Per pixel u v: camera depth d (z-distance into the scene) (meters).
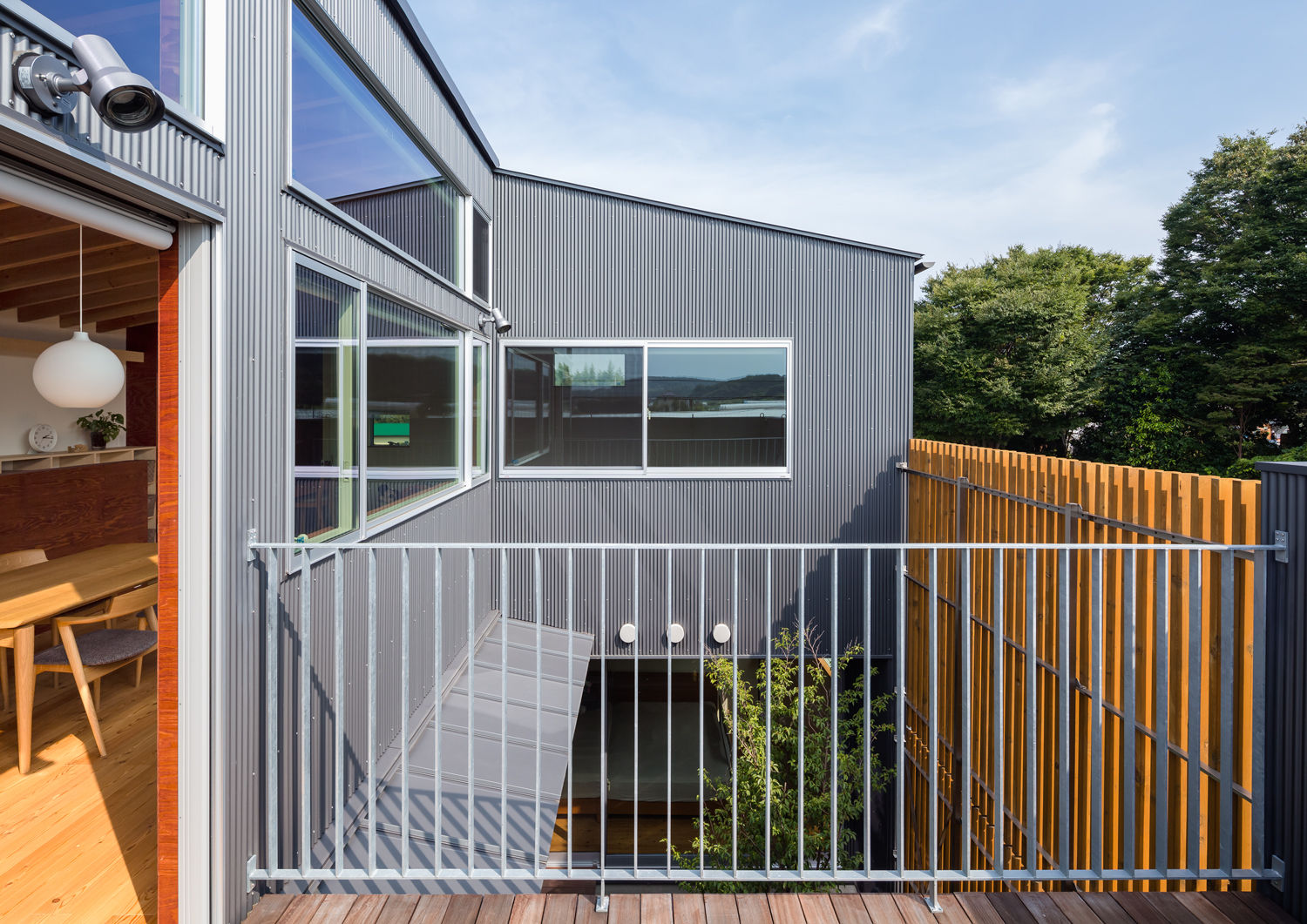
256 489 2.24
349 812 2.88
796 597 6.00
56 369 2.59
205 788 1.98
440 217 4.59
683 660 6.28
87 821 2.61
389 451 3.60
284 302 2.47
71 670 3.18
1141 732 3.04
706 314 5.99
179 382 1.99
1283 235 17.88
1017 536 4.09
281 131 2.45
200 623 1.99
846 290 6.00
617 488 6.01
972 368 19.30
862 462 6.02
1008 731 4.16
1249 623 2.49
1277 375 17.16
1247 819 2.50
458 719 3.93
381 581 3.42
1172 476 2.90
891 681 6.00
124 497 6.05
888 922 2.07
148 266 4.24
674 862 5.68
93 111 1.52
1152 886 2.91
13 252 3.22
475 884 2.42
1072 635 3.53
